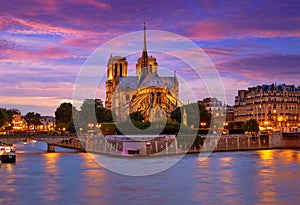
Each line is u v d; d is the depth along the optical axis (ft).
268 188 292.81
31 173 361.10
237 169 387.75
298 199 259.80
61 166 409.69
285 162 449.89
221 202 251.60
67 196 266.77
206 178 333.83
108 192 278.26
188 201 253.24
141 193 274.98
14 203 250.37
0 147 442.91
